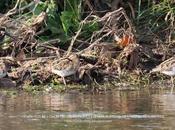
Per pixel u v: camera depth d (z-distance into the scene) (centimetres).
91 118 1334
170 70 1767
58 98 1562
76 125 1274
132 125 1272
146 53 1883
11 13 1925
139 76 1788
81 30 1930
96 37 1917
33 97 1580
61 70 1725
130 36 1866
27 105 1470
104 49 1841
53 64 1762
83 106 1455
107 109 1420
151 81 1775
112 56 1850
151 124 1280
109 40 1916
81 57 1819
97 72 1772
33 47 1873
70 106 1454
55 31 1917
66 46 1908
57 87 1705
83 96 1590
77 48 1892
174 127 1255
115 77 1775
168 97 1565
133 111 1398
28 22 1911
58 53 1827
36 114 1374
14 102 1512
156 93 1627
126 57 1827
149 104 1474
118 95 1600
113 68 1800
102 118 1334
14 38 1873
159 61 1870
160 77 1792
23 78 1738
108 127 1258
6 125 1280
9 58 1806
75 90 1677
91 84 1734
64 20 1923
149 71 1816
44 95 1609
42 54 1853
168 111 1397
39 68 1767
